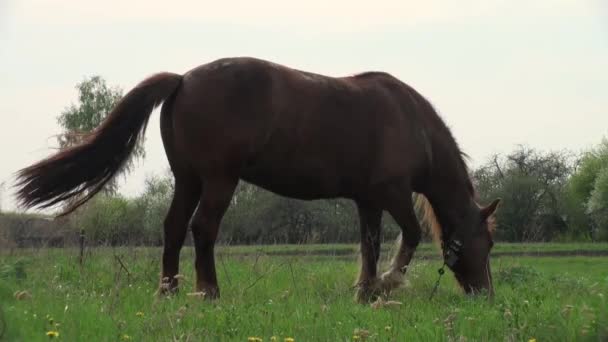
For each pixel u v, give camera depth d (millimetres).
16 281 9023
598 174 51969
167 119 8273
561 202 53500
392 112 8992
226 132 7945
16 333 5488
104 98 56875
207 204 7984
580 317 6062
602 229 51812
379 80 9156
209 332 5926
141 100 8086
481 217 9508
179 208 8297
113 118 8094
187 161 8086
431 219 9812
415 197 10414
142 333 5809
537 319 6332
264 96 8086
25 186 7953
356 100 8734
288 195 8688
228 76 8055
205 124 7945
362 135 8734
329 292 9016
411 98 9312
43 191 7957
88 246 13711
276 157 8250
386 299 8594
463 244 9391
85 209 15258
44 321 6086
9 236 13047
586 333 5652
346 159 8656
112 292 7652
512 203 48688
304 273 11055
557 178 55750
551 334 5758
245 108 8008
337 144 8562
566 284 10062
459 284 9539
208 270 8031
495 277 11250
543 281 10602
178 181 8289
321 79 8609
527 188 48656
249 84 8055
